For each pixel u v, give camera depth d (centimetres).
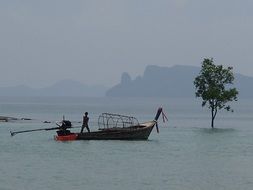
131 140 8700
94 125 13975
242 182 5028
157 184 4884
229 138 9800
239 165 6147
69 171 5556
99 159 6531
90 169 5712
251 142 9000
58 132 8762
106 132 8681
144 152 7306
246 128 13288
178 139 9375
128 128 8794
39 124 13550
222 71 12194
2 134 10131
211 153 7338
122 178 5172
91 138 8656
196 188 4725
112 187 4731
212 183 4962
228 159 6700
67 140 8612
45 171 5534
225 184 4919
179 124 15525
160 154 7112
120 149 7581
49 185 4775
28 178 5106
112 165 6038
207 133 11050
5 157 6631
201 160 6575
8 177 5147
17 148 7631
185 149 7781
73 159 6506
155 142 8650
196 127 13562
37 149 7494
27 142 8456
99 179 5106
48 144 8131
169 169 5775
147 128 8712
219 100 12444
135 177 5241
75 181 4984
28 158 6550
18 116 19938
